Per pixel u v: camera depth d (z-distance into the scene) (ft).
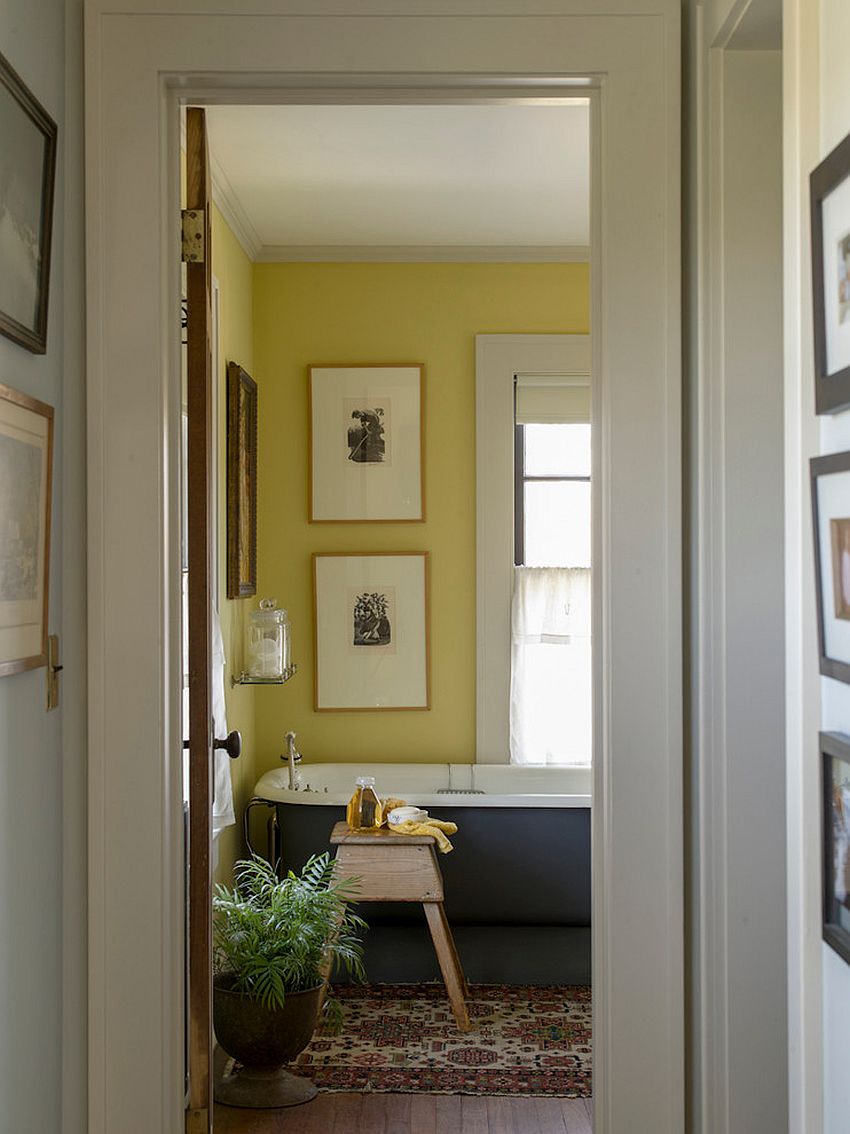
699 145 6.66
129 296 6.77
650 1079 6.80
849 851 4.47
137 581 6.77
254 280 16.44
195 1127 7.27
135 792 6.79
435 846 13.96
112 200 6.76
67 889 6.70
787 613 5.12
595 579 7.02
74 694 6.72
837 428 4.57
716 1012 6.59
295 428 16.46
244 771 15.34
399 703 16.47
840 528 4.44
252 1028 10.68
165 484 6.82
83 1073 6.81
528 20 6.78
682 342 6.97
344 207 14.48
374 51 6.75
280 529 16.44
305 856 14.33
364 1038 12.25
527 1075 11.28
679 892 6.79
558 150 12.40
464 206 14.49
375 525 16.51
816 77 4.79
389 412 16.46
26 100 5.64
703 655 6.62
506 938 14.23
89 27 6.73
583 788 16.16
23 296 5.71
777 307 6.55
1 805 5.63
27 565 5.80
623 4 6.79
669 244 6.79
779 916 6.54
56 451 6.49
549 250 16.47
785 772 6.53
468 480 16.56
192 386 7.28
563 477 17.10
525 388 16.66
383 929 14.15
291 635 16.46
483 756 16.48
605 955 6.90
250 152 12.37
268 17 6.75
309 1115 10.45
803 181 4.83
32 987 6.12
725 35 6.35
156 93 6.76
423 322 16.53
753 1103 6.53
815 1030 4.87
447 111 11.18
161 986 6.80
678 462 6.79
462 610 16.57
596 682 7.02
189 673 7.27
